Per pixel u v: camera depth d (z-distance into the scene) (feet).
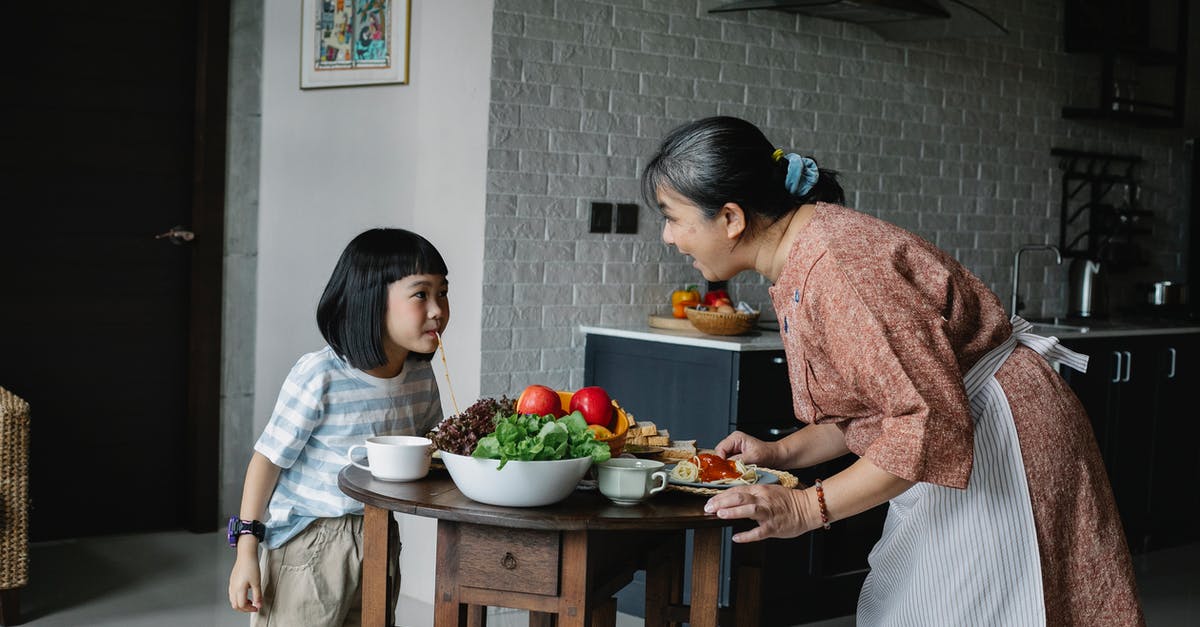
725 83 13.79
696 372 11.97
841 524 12.57
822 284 5.63
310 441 7.06
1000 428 5.99
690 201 5.82
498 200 12.22
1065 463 6.05
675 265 13.65
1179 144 19.11
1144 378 15.78
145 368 15.03
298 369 6.98
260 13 15.19
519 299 12.47
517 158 12.32
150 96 14.79
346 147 13.88
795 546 12.16
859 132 15.01
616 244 13.15
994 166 16.53
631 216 13.23
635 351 12.53
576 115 12.70
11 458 11.27
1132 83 17.60
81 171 14.35
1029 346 6.34
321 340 14.19
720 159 5.71
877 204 15.26
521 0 12.22
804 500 5.56
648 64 13.19
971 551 6.05
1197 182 18.72
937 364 5.39
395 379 7.22
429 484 6.20
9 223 13.93
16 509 11.32
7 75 13.78
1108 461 15.39
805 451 7.07
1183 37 17.93
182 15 14.93
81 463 14.65
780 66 14.23
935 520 6.16
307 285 14.47
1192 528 16.84
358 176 13.70
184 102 15.06
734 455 6.95
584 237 12.89
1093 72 17.75
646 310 13.46
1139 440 15.79
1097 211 17.93
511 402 6.56
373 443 6.24
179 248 15.16
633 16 13.03
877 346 5.40
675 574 7.66
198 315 15.08
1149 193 18.75
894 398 5.37
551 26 12.46
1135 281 18.69
